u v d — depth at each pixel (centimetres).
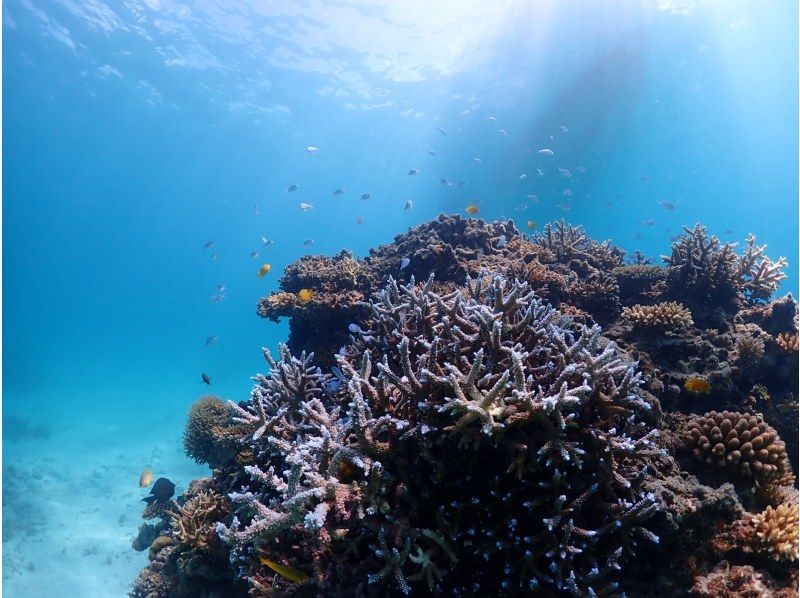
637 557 430
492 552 368
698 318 754
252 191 6316
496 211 4144
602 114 3130
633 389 417
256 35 2703
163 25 2617
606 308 788
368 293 887
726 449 483
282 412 498
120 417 3033
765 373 645
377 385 412
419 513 385
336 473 369
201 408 937
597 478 392
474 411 346
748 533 412
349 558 383
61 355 7244
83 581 1207
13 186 6234
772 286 796
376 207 6266
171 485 976
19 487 1786
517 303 496
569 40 2541
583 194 4106
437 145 3762
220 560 601
